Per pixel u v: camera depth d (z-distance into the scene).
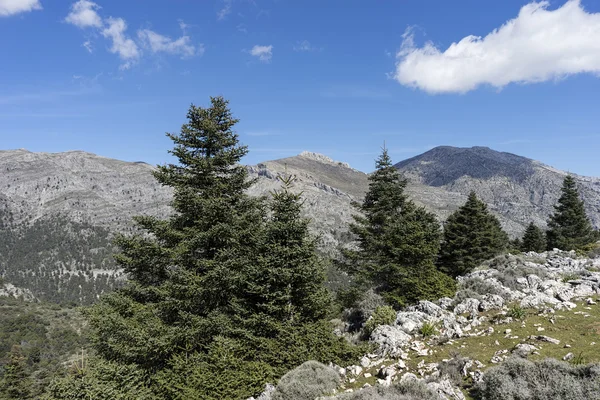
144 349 15.40
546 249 65.56
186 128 20.50
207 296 17.55
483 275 24.16
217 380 14.27
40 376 64.69
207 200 18.72
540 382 9.43
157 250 18.44
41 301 196.12
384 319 18.78
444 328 16.62
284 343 15.67
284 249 16.31
